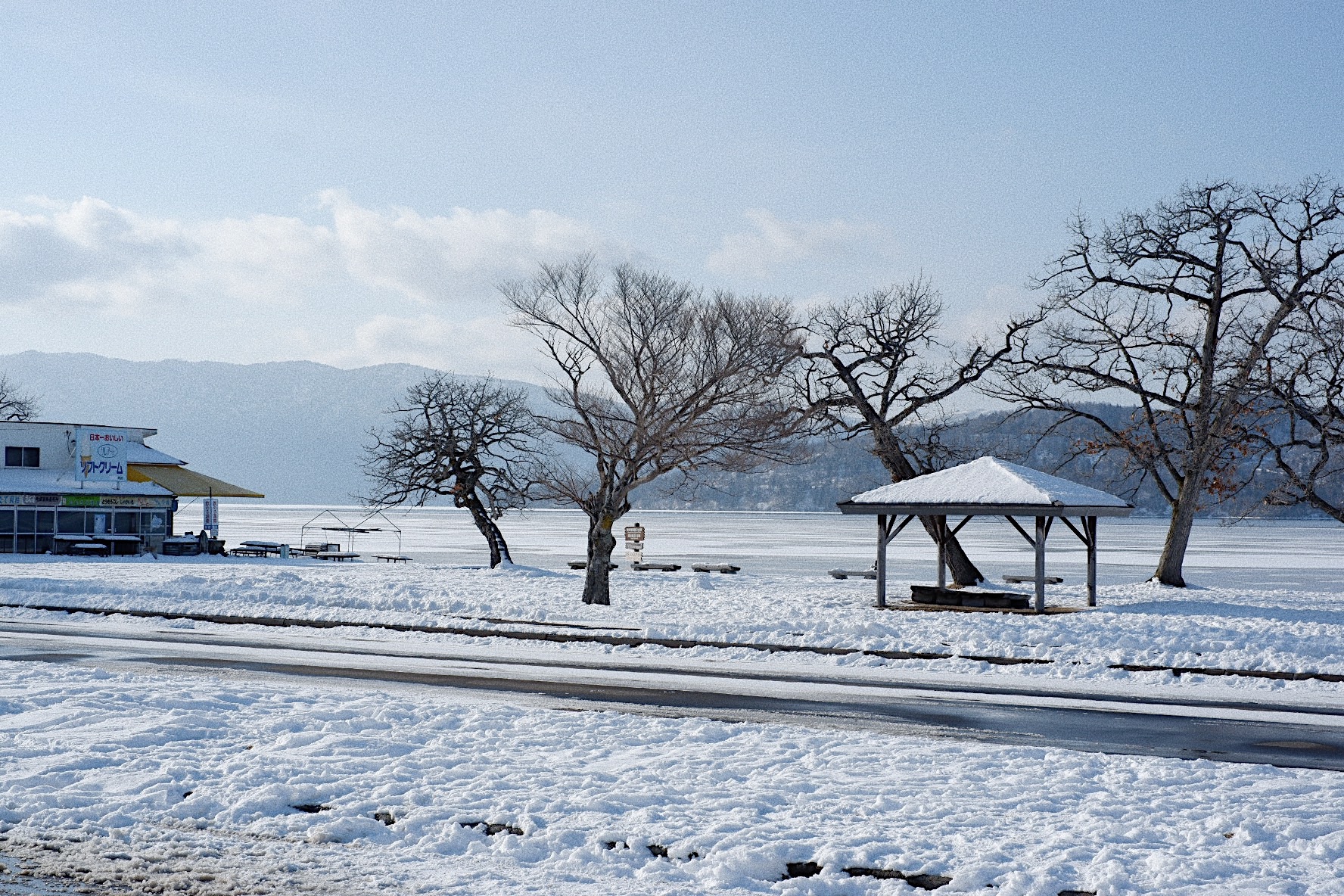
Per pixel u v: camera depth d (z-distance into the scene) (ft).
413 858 26.99
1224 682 59.52
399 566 155.02
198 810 30.07
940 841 27.35
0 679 49.88
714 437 98.17
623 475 97.71
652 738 39.96
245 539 289.74
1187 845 27.20
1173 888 24.26
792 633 74.95
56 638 72.95
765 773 34.63
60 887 25.09
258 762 34.17
